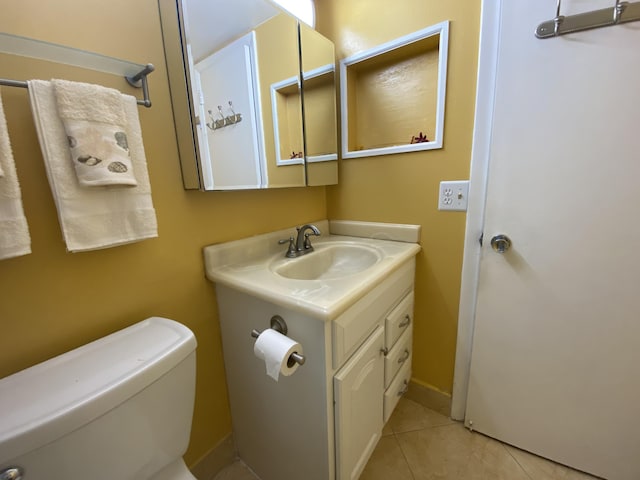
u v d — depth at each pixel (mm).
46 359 648
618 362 895
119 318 759
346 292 738
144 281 801
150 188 728
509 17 854
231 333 971
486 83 941
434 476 1044
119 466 579
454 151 1073
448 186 1105
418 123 1234
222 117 898
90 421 516
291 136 1158
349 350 779
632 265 823
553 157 868
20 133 580
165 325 749
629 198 795
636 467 932
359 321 808
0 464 428
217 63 871
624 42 732
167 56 795
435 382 1321
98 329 723
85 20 642
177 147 843
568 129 834
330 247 1274
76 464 512
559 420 1028
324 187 1478
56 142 564
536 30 824
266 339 694
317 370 725
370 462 1102
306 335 726
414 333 1328
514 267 995
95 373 579
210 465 1041
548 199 898
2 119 500
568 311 936
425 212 1191
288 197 1259
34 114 542
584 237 870
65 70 621
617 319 871
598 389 941
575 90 806
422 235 1216
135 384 577
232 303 930
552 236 914
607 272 858
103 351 647
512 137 917
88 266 693
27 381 558
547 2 795
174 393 670
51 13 595
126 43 714
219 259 966
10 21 550
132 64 670
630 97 749
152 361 614
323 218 1486
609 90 768
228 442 1095
